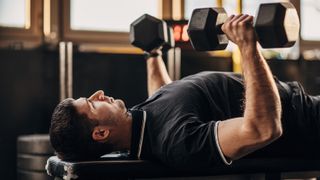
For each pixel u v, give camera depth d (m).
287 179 3.90
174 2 5.24
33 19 4.96
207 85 2.20
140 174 2.10
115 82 4.84
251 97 1.91
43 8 4.97
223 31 2.02
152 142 2.10
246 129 1.89
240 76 2.31
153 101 2.20
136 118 2.15
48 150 4.05
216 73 2.28
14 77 4.68
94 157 2.18
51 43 4.74
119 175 2.08
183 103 2.09
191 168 2.06
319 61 5.26
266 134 1.90
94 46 5.10
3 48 4.67
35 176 4.08
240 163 2.16
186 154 1.99
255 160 2.18
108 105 2.15
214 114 2.14
